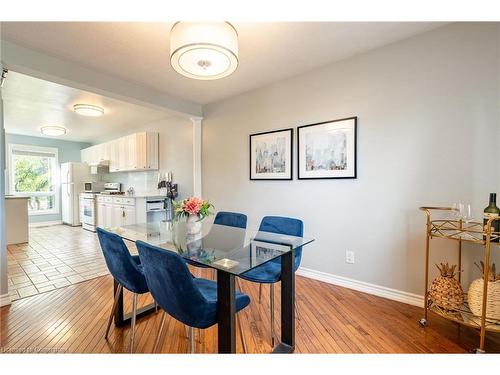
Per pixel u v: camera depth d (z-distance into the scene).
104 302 2.33
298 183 2.89
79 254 3.89
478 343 1.69
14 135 6.25
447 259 2.03
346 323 1.96
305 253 2.88
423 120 2.12
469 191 1.93
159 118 4.74
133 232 2.25
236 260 1.45
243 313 2.14
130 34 2.04
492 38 1.83
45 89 3.23
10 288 2.63
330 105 2.63
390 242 2.31
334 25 1.97
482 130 1.88
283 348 1.65
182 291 1.15
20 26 1.92
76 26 1.93
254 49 2.32
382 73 2.31
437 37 2.04
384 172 2.32
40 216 6.70
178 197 4.51
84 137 6.74
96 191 6.33
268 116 3.15
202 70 1.87
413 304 2.20
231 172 3.58
